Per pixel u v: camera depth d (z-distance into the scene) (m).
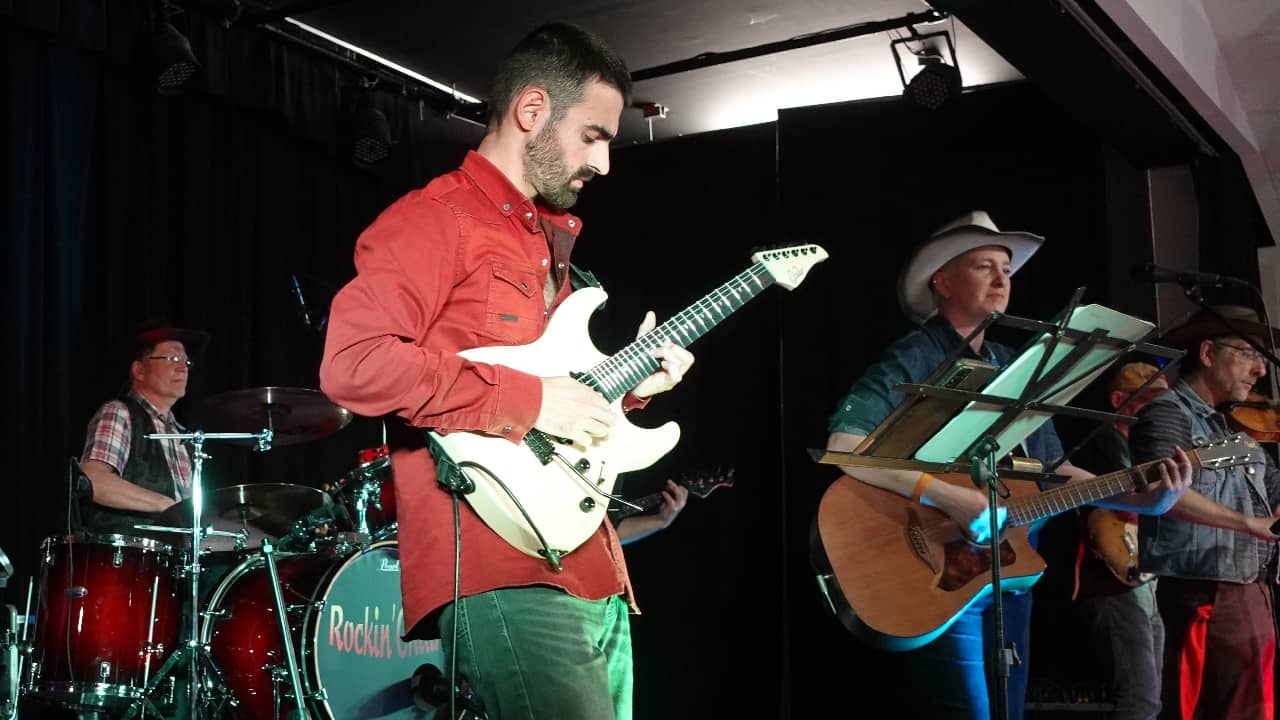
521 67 1.99
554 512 1.79
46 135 4.71
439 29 5.52
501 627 1.74
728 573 5.95
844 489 4.16
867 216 5.49
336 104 5.59
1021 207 5.34
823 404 5.34
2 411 4.45
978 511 3.92
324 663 3.98
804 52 5.72
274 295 5.55
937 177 5.46
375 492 4.65
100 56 4.93
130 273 5.02
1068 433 4.78
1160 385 4.59
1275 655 4.67
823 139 5.62
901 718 5.02
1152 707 4.20
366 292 1.74
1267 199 6.12
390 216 1.83
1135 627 4.24
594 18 5.41
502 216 1.93
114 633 3.86
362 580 4.18
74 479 4.33
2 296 4.49
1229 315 4.61
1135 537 4.27
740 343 6.14
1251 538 4.29
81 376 4.82
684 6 5.30
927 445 3.00
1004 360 5.07
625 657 2.02
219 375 5.29
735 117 6.52
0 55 4.58
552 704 1.72
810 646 5.20
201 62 5.01
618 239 6.57
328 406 4.71
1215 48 5.14
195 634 3.90
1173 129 5.09
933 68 5.21
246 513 4.29
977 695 3.97
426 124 6.09
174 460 4.91
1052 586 4.82
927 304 5.24
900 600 3.98
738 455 6.03
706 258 6.38
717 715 5.85
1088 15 4.28
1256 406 4.57
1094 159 5.30
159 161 5.13
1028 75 4.62
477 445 1.76
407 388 1.70
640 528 5.14
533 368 1.87
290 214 5.68
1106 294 5.19
